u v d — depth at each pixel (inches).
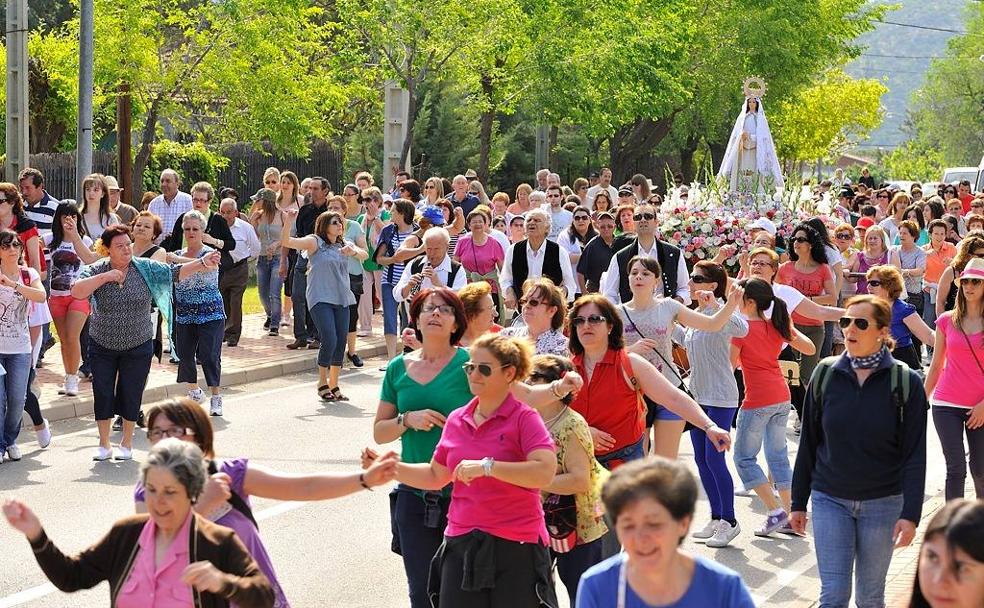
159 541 237.8
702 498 537.0
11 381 568.7
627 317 430.9
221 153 1713.8
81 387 716.0
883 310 332.2
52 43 1662.2
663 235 901.2
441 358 342.6
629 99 1765.5
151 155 1594.5
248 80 1513.3
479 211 717.3
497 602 297.1
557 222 1026.1
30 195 754.8
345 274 726.5
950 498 457.4
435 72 1473.9
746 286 478.3
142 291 573.3
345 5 1365.7
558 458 319.9
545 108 1612.9
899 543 327.0
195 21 1515.7
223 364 810.2
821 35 2393.0
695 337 476.7
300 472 552.4
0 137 1657.2
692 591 200.8
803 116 3383.4
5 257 565.3
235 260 871.1
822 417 339.6
